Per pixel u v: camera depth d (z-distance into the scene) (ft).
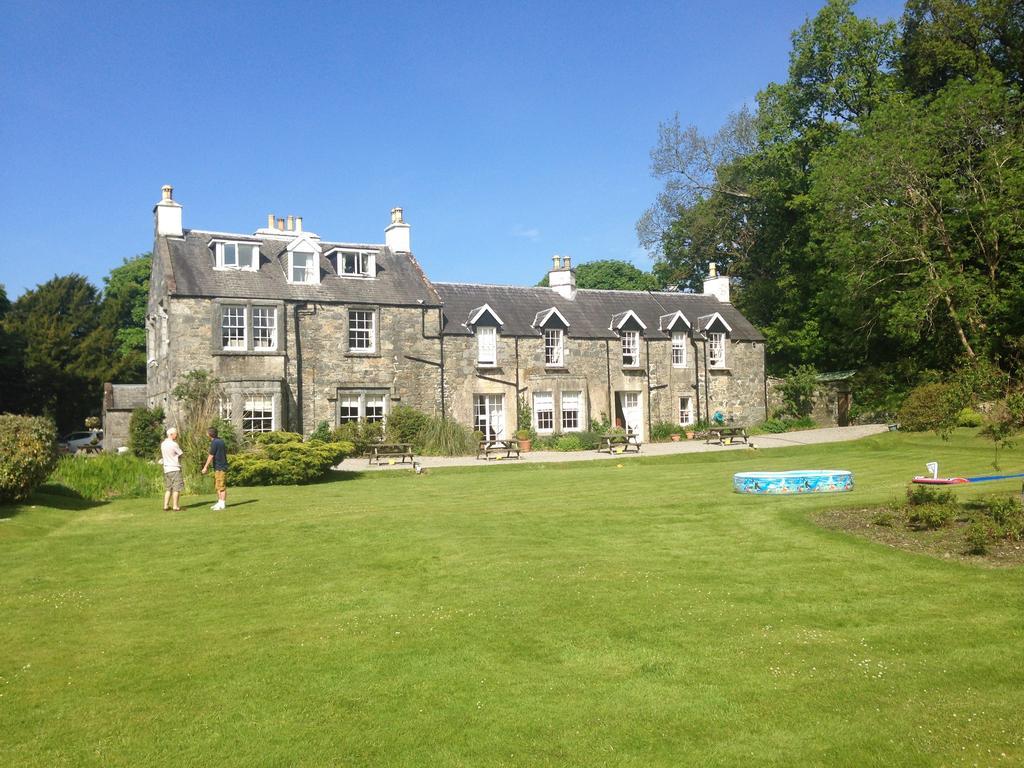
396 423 100.01
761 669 21.70
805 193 136.26
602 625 25.63
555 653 23.31
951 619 24.99
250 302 95.81
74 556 38.78
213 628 26.63
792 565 32.32
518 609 27.58
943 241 104.01
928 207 104.58
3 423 53.11
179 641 25.32
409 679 21.65
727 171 157.28
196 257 98.63
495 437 110.93
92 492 62.08
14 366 157.38
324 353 100.27
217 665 23.06
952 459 75.72
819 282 134.82
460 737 18.21
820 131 131.64
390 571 33.88
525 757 17.24
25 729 19.10
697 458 92.53
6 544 41.83
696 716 19.01
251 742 18.19
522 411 111.55
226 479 69.77
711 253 166.50
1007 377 41.52
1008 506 35.86
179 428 85.81
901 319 101.19
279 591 31.24
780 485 51.75
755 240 159.02
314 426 99.09
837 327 134.62
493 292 118.42
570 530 41.57
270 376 96.07
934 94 120.16
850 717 18.75
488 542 38.99
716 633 24.61
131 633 26.27
